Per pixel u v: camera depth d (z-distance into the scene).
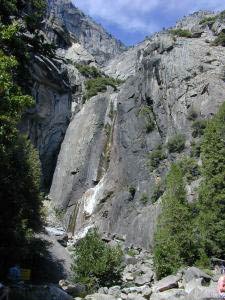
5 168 30.59
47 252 37.28
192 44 55.88
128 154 54.69
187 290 20.28
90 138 62.34
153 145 52.44
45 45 24.64
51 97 65.62
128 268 32.94
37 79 62.78
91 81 70.94
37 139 63.97
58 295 20.70
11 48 21.47
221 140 30.52
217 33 59.81
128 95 58.88
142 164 52.19
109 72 103.06
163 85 54.62
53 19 87.62
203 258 26.92
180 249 27.67
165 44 57.00
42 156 64.44
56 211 59.31
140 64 61.00
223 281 16.48
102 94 66.12
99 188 56.91
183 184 30.22
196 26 64.38
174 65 54.41
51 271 35.66
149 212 45.88
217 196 28.58
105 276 28.02
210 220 28.05
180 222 28.56
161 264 27.47
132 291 22.62
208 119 47.69
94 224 53.19
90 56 87.94
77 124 65.25
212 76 51.28
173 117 51.75
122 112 58.44
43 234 41.31
